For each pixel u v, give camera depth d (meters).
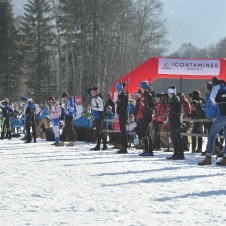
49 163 12.64
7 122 25.64
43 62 76.94
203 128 18.19
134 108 19.77
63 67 66.69
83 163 12.64
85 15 59.75
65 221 5.84
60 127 28.08
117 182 9.12
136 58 64.62
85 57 62.06
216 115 14.03
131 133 19.30
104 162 12.94
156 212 6.40
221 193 7.95
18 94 80.50
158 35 67.31
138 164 12.49
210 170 11.33
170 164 12.67
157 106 17.83
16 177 9.82
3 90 79.12
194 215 6.22
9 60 80.31
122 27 62.97
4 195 7.69
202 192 8.02
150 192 8.00
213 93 12.54
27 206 6.80
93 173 10.47
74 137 21.83
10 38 80.75
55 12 60.75
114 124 21.86
